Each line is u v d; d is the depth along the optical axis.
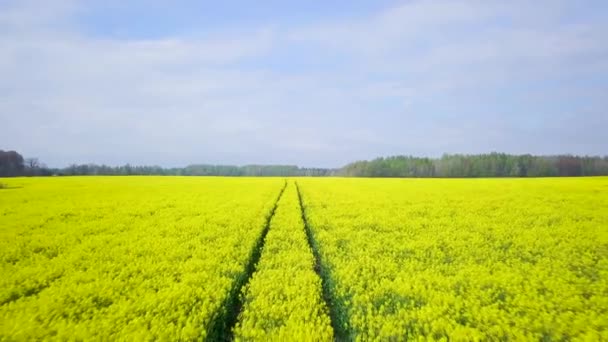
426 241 12.59
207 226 15.09
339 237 13.30
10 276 8.86
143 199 24.92
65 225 15.47
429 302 7.21
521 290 7.93
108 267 9.57
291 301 7.10
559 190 30.80
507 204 22.09
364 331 6.13
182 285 7.98
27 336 5.77
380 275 8.93
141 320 6.27
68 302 7.32
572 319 6.37
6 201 23.56
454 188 34.22
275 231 14.02
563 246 12.11
